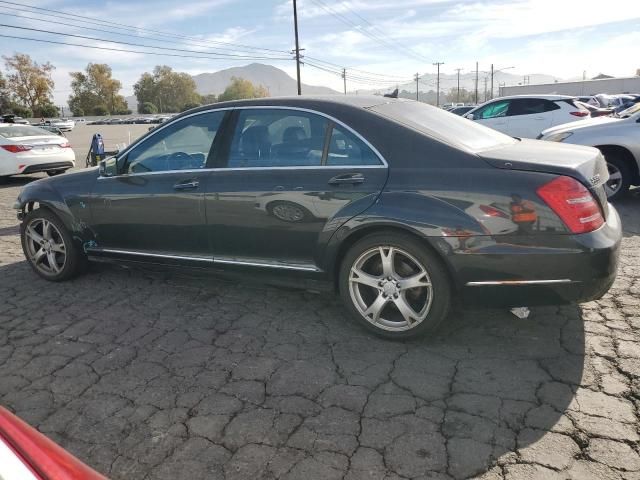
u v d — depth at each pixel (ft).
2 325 12.59
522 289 9.70
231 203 12.01
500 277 9.71
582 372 9.58
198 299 13.83
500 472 7.15
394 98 12.45
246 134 12.21
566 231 9.29
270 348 10.98
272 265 11.92
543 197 9.36
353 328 11.79
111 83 403.13
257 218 11.75
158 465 7.58
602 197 10.12
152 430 8.38
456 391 9.14
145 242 13.74
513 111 40.24
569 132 23.75
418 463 7.39
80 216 14.53
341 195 10.76
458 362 10.13
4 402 9.31
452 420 8.34
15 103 322.75
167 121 13.44
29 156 38.83
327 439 7.99
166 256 13.50
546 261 9.43
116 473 7.45
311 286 11.72
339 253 11.21
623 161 22.97
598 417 8.24
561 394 8.91
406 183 10.25
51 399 9.36
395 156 10.52
